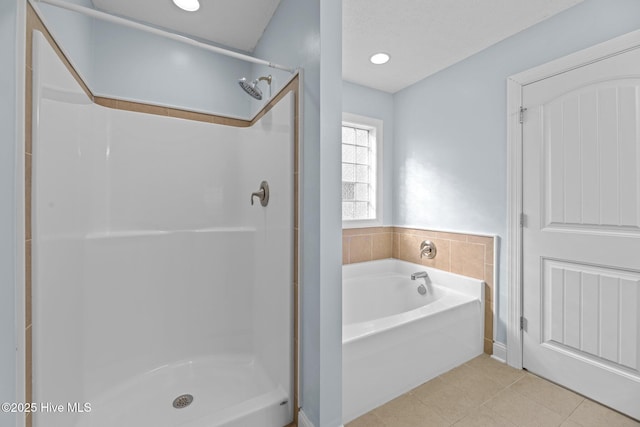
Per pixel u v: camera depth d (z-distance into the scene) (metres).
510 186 1.92
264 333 1.68
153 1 1.68
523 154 1.86
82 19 1.56
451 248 2.32
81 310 1.37
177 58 1.97
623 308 1.47
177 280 1.78
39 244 0.90
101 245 1.54
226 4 1.70
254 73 2.15
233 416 1.24
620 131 1.46
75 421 1.28
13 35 0.81
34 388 0.89
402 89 2.78
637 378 1.43
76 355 1.30
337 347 1.24
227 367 1.79
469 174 2.20
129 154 1.74
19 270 0.82
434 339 1.79
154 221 1.80
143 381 1.62
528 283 1.84
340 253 1.25
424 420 1.45
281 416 1.35
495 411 1.51
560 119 1.68
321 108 1.19
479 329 2.07
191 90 2.01
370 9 1.69
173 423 1.35
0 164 0.79
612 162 1.49
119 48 1.79
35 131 0.88
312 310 1.26
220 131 2.02
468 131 2.21
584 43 1.59
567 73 1.65
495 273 2.02
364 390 1.50
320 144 1.19
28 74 0.87
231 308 1.92
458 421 1.45
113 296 1.58
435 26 1.85
